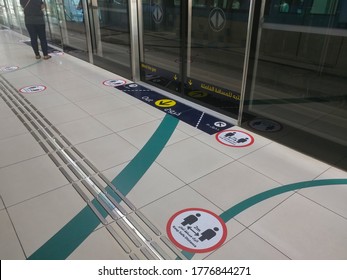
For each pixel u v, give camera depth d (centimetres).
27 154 311
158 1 466
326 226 223
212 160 304
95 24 605
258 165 297
